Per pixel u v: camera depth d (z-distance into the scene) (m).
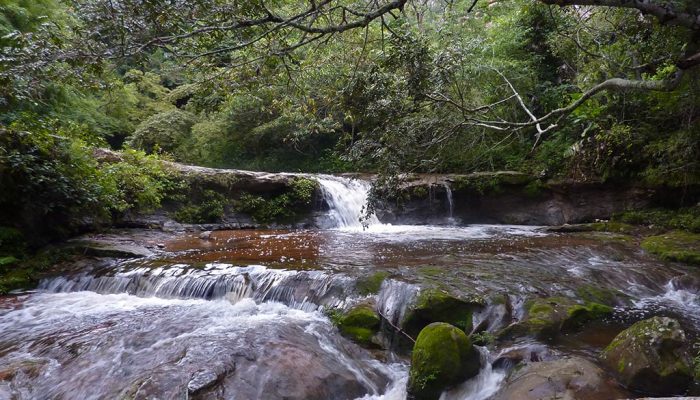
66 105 12.73
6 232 7.76
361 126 6.59
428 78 5.88
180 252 8.33
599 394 3.60
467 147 8.36
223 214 11.87
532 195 12.03
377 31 11.84
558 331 4.87
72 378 4.32
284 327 5.18
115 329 5.32
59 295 6.75
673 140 9.42
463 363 4.16
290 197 12.60
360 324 5.27
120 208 9.72
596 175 10.88
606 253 7.81
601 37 8.70
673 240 8.17
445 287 5.52
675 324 4.03
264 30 5.06
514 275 6.27
